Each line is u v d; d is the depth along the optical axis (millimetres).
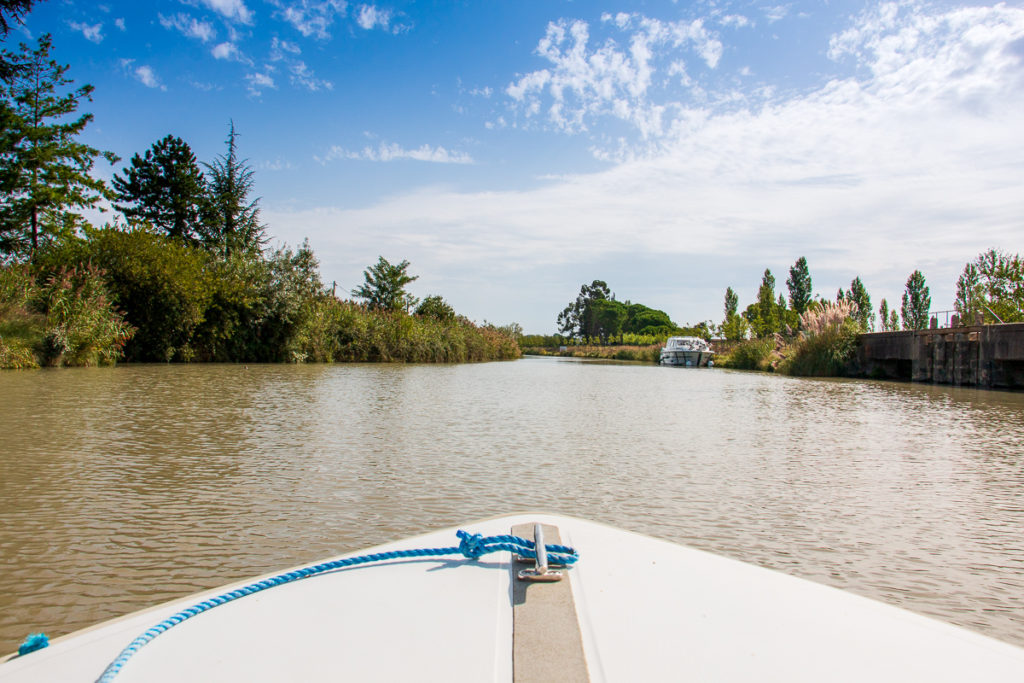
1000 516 4277
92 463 5328
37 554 3232
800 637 1399
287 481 4859
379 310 35000
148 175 31609
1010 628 2631
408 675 1186
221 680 1179
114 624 1489
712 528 3918
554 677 1165
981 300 23031
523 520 2277
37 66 25016
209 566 3090
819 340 25250
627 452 6449
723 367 37188
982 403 12711
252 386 12953
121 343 18562
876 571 3250
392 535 3602
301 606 1516
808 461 6148
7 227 24125
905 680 1224
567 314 106500
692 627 1429
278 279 24734
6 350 15234
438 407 10297
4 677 1232
